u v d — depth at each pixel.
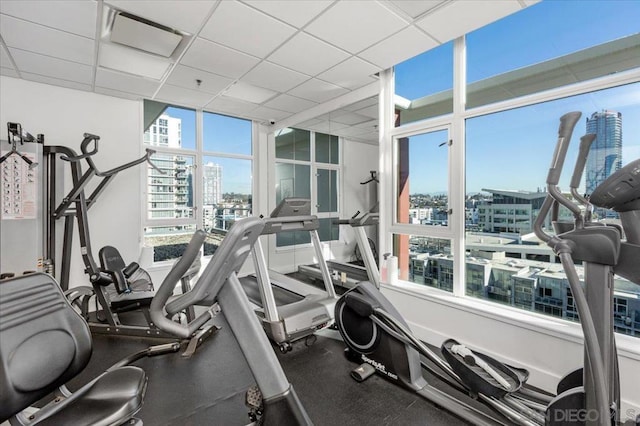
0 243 3.00
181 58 2.94
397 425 1.78
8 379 1.07
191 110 4.71
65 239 3.31
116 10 2.21
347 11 2.21
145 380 1.34
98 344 2.84
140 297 3.02
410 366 2.06
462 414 1.79
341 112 4.05
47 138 3.52
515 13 2.38
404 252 3.30
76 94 3.70
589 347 1.17
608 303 1.25
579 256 1.29
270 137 5.53
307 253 4.74
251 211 5.46
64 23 2.36
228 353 2.69
